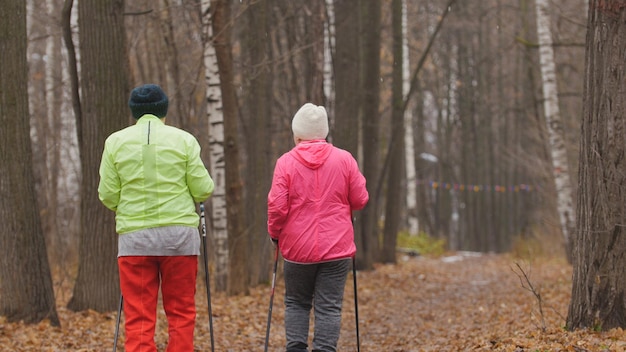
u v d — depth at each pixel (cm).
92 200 1102
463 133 4578
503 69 4434
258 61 1577
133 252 601
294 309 674
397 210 2531
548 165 2719
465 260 3069
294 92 2038
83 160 1100
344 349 1012
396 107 2338
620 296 785
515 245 3050
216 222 1505
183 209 610
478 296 1652
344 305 1513
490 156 4634
